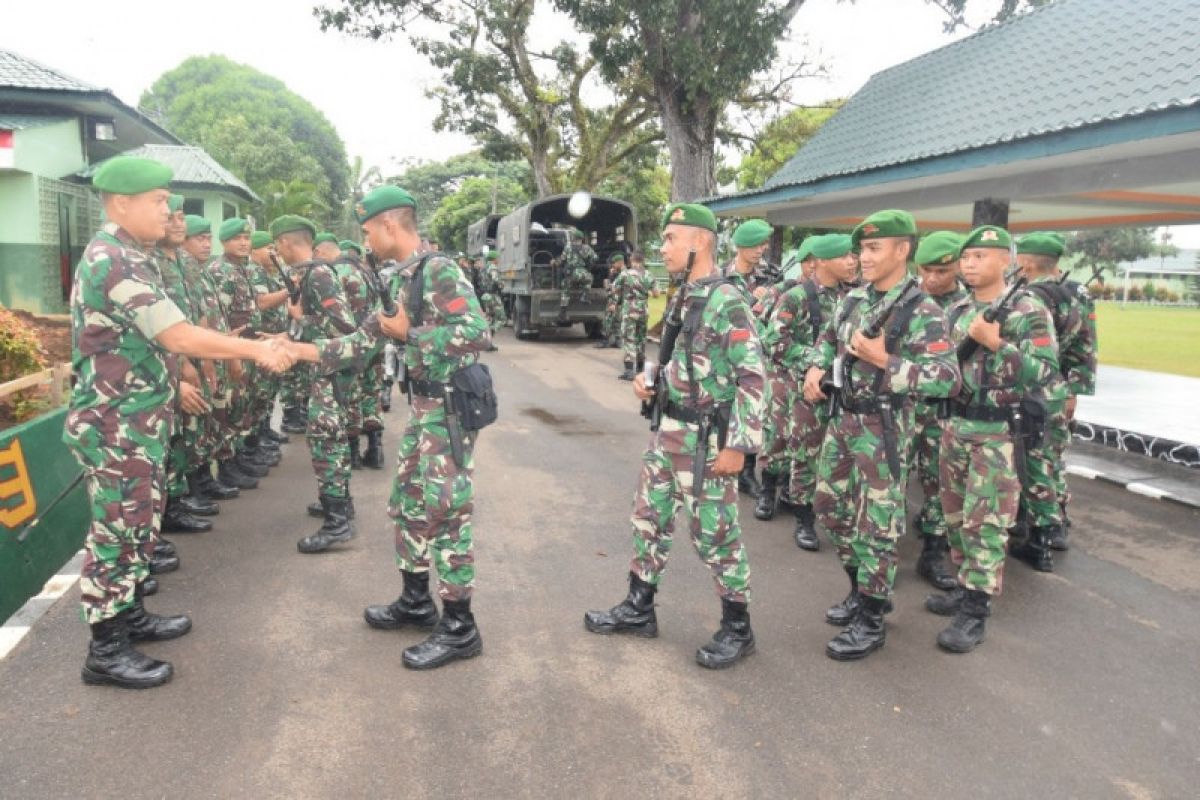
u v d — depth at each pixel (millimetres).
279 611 3867
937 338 3283
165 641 3541
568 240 16406
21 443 4328
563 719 3018
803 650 3627
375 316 3510
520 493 5949
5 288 13250
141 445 3125
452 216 51031
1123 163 6930
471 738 2881
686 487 3396
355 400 6211
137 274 3035
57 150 13922
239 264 6398
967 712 3139
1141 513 5754
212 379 5184
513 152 27562
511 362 13508
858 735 2965
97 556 3096
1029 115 7645
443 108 26672
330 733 2887
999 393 3654
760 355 3230
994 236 3832
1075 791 2674
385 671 3330
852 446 3545
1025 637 3816
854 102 12156
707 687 3275
